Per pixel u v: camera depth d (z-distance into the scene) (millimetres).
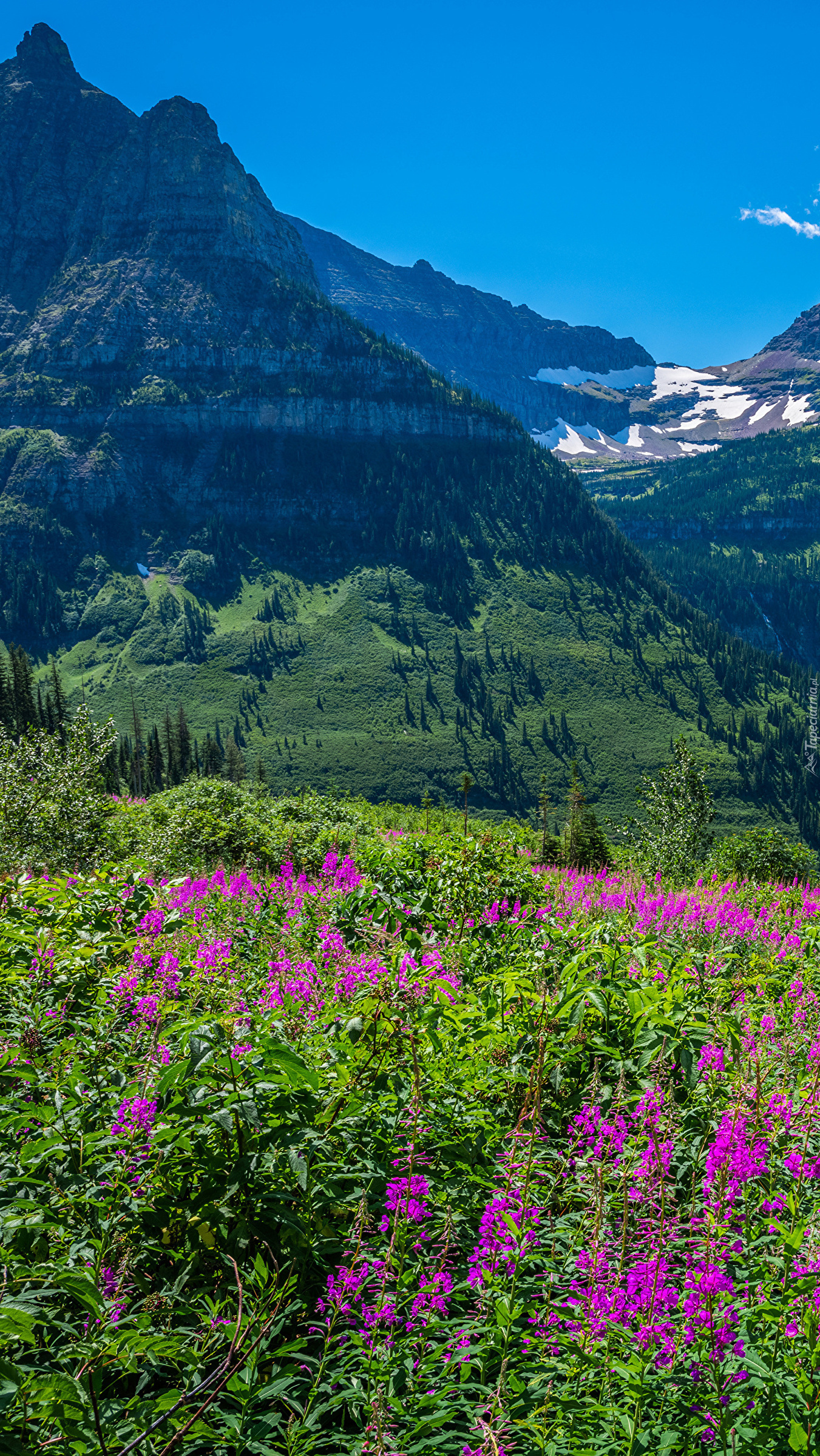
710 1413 3229
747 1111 4434
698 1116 5176
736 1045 5785
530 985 6340
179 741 162625
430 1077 5309
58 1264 3572
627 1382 3262
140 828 27516
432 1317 3500
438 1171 4660
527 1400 3365
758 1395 3359
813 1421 3193
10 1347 3236
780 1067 6082
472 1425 3186
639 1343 3354
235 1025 4910
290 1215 3869
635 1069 5367
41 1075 4957
